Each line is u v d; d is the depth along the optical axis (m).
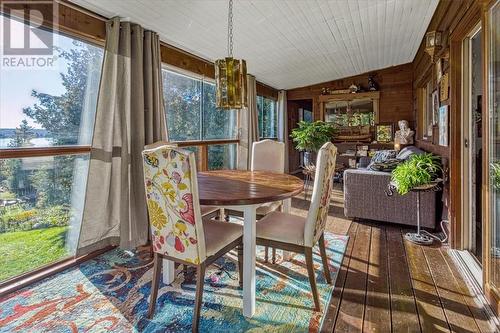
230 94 2.35
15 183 2.21
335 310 1.86
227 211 2.87
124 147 2.77
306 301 1.97
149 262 2.60
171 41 3.50
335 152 2.13
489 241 1.87
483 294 1.93
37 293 2.08
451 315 1.80
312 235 1.88
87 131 2.73
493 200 1.85
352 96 7.00
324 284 2.18
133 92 2.87
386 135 6.66
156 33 3.13
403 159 3.74
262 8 2.95
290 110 8.11
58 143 2.49
